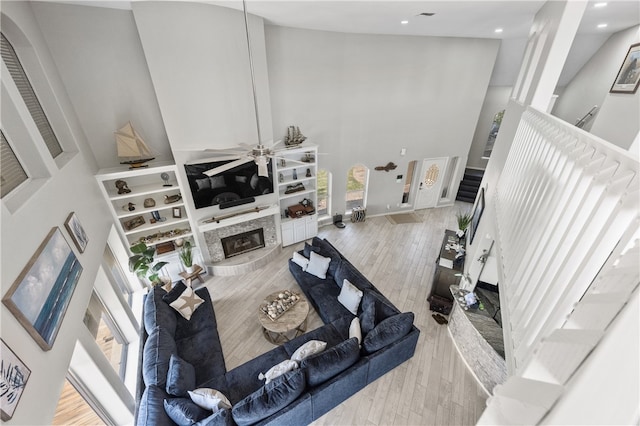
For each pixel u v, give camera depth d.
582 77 5.68
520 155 2.81
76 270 2.56
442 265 4.49
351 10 3.93
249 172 5.04
